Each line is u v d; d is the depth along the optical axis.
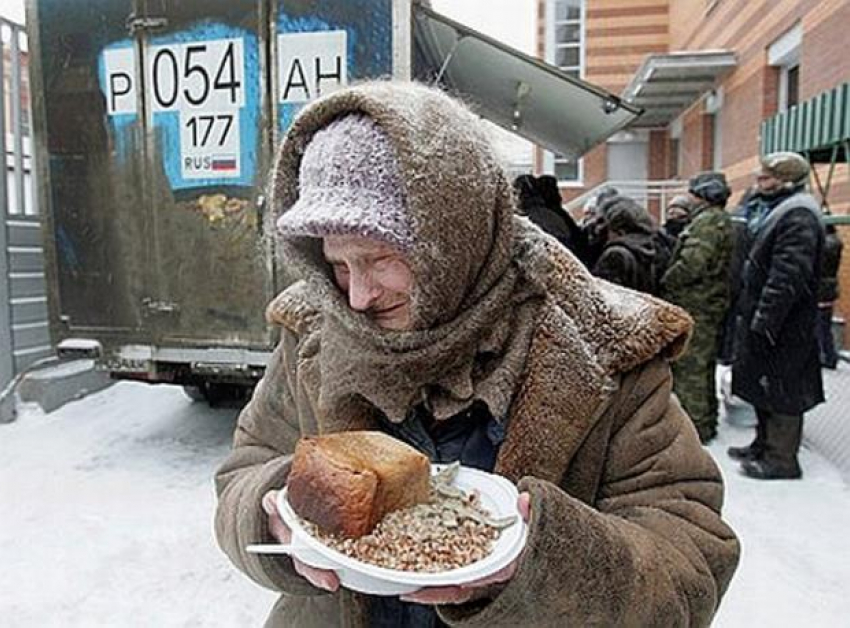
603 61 15.45
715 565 1.01
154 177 4.08
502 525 0.89
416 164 0.93
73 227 4.21
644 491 1.05
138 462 4.44
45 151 4.20
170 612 2.91
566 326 1.05
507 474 1.03
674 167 14.91
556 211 4.59
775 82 9.47
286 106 3.90
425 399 1.05
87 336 4.26
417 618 1.08
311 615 1.16
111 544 3.41
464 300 1.01
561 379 1.04
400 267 0.97
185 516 3.70
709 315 4.86
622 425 1.08
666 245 5.36
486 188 0.99
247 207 3.98
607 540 0.89
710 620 1.00
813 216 4.11
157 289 4.14
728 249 4.87
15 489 4.03
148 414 5.39
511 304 1.06
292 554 0.89
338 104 0.99
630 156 15.27
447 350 1.00
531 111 6.70
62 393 5.56
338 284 1.03
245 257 4.01
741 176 10.52
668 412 1.09
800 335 4.18
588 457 1.06
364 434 0.97
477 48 4.91
